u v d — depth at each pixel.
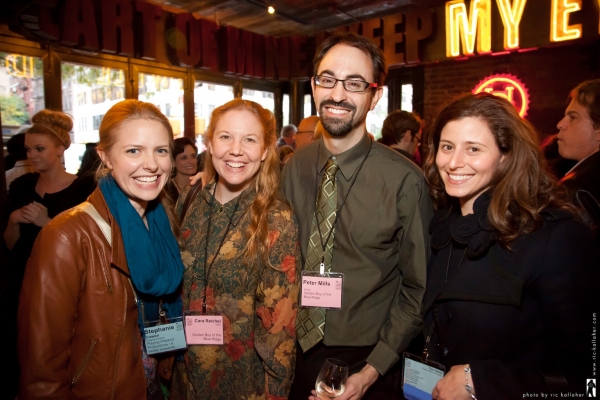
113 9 4.66
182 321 1.30
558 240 0.95
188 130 5.98
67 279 1.03
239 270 1.30
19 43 4.23
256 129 1.32
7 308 2.08
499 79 5.24
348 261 1.41
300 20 6.07
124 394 1.09
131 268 1.12
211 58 5.78
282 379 1.29
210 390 1.33
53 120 2.14
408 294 1.35
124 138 1.12
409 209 1.36
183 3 5.43
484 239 1.05
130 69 5.21
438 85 5.77
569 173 1.63
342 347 1.41
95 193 1.17
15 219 1.94
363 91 1.39
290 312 1.30
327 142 1.50
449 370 1.09
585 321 0.91
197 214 1.44
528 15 4.60
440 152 1.11
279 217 1.33
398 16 5.47
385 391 1.47
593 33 4.19
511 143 1.03
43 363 1.00
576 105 1.77
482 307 1.02
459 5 4.98
